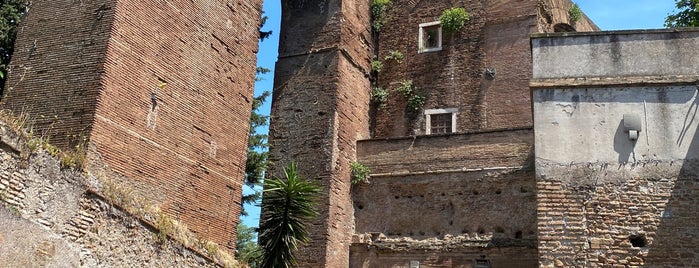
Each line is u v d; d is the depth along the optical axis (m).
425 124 24.08
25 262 10.23
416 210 20.98
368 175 21.95
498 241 19.45
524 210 19.53
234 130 16.98
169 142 14.72
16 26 17.84
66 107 13.39
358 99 23.69
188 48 15.68
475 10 24.84
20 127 10.73
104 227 11.84
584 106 15.49
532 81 15.96
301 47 23.44
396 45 25.52
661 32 15.77
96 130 12.96
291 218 15.38
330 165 21.12
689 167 14.48
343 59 22.92
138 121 13.96
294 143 22.09
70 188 11.33
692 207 14.17
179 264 13.43
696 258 13.78
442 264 20.00
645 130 14.98
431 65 24.75
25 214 10.42
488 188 20.23
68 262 11.00
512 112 23.05
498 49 24.00
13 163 10.38
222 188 16.23
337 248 20.56
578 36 16.20
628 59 15.70
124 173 13.38
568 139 15.25
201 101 15.91
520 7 24.09
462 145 21.03
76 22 14.15
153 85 14.49
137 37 14.24
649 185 14.53
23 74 13.75
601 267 14.10
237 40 17.58
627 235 14.26
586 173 14.88
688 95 15.08
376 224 21.34
